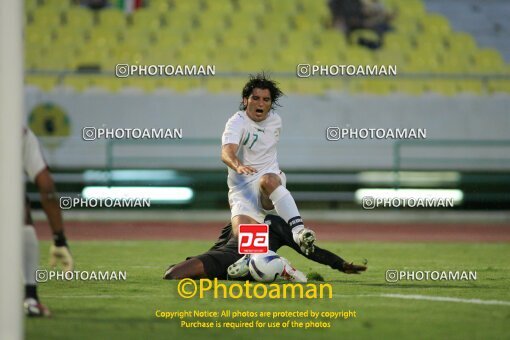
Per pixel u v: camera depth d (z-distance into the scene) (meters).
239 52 78.69
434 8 86.62
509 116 68.50
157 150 63.03
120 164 62.84
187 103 66.31
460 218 63.94
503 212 63.97
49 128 64.62
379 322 20.91
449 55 82.75
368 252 42.81
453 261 38.09
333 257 27.62
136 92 73.31
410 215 63.84
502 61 83.75
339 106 67.50
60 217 19.30
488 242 50.00
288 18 82.75
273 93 28.31
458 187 64.56
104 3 82.62
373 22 83.75
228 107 66.56
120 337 18.62
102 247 44.66
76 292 25.73
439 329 19.91
